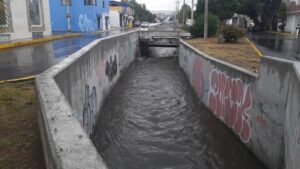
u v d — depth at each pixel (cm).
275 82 856
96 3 5300
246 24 6694
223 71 1296
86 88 1162
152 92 1927
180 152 1088
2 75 1110
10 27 2528
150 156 1058
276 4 5072
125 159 1034
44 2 3194
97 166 260
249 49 2205
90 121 1220
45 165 428
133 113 1505
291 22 4856
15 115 662
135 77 2416
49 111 428
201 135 1230
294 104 685
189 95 1847
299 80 639
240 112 1116
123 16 8269
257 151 973
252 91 1016
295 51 2112
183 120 1411
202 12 4806
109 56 1808
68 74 871
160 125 1350
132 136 1226
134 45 3312
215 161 1022
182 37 3531
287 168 738
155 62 3266
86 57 1168
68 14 4722
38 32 3080
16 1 2623
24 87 914
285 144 780
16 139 535
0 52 1873
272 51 2097
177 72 2628
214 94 1423
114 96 1798
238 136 1133
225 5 4684
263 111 930
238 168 971
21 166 439
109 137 1206
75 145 304
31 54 1778
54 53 1827
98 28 5594
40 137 528
